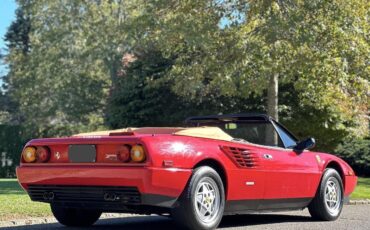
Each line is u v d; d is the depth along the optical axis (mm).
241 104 21375
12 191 14688
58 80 34312
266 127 8555
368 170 24891
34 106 36062
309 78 14562
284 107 20531
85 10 32938
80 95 34312
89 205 6906
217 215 7090
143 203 6453
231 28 15367
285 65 14656
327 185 9047
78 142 6742
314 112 20734
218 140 7309
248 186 7566
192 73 16766
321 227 8180
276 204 8188
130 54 31906
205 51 15852
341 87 15633
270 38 14555
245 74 14891
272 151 8125
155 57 23109
